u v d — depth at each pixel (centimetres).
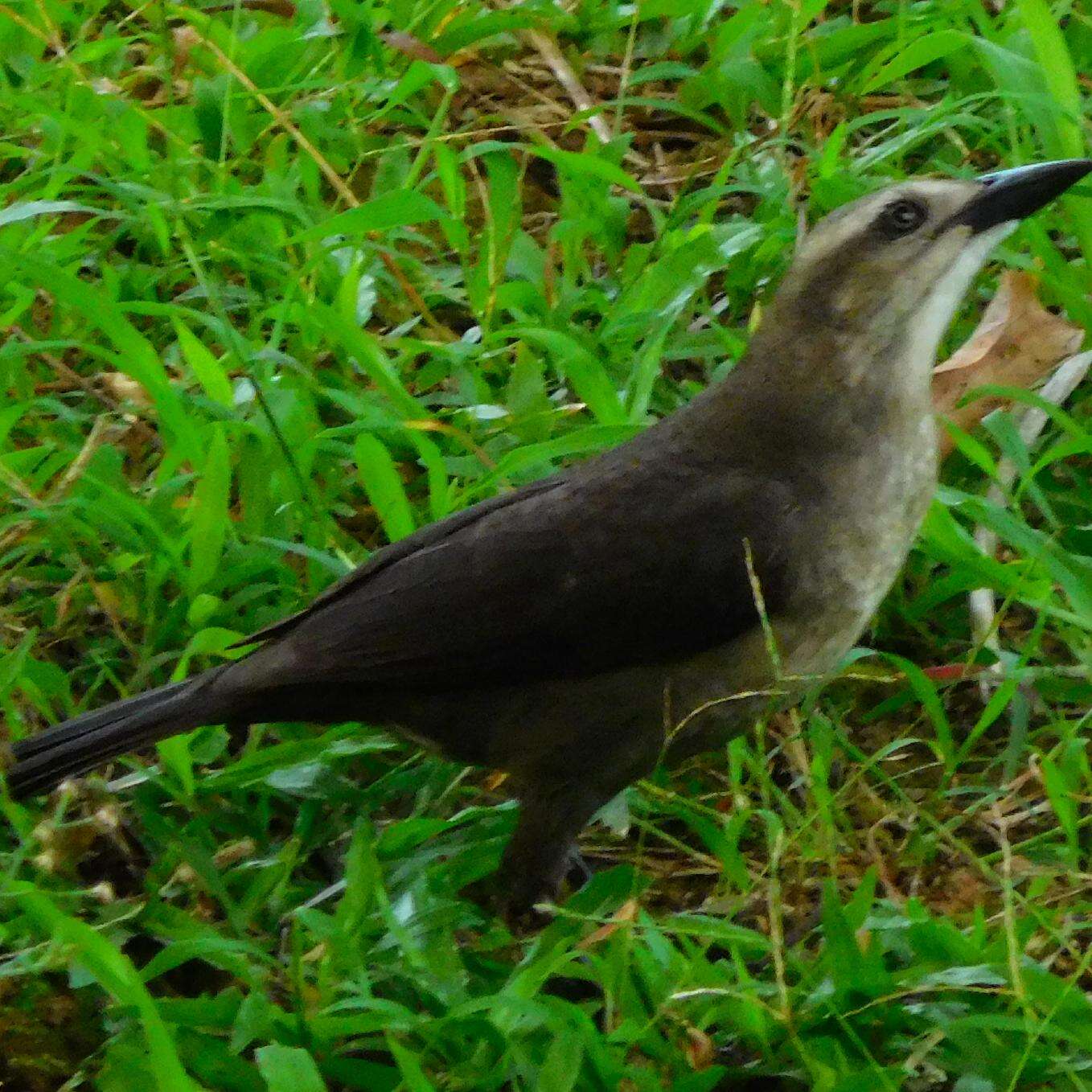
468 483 1045
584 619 845
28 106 1162
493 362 1112
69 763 848
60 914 748
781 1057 773
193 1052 756
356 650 846
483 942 839
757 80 1234
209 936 815
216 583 973
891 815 913
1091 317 1075
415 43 1207
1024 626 1027
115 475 1013
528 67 1324
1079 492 1057
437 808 918
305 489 1000
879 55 1254
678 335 1114
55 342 1050
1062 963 846
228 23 1323
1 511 1009
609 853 934
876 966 774
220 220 1135
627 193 1245
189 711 852
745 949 831
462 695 859
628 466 876
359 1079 762
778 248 1146
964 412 1053
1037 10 1127
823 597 859
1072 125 1120
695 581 846
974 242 885
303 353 1096
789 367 874
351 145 1223
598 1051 748
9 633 975
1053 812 922
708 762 957
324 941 791
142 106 1249
